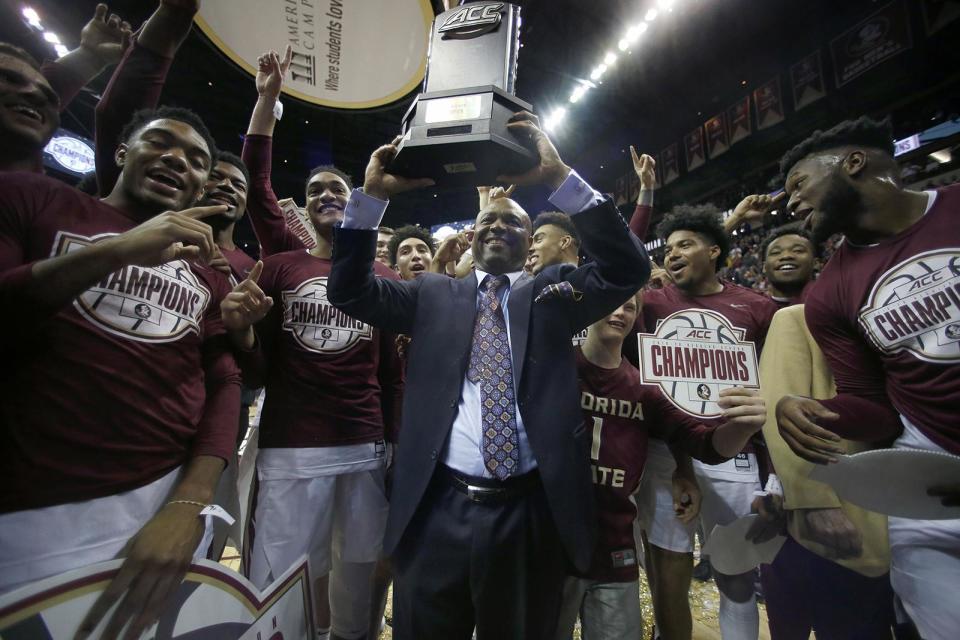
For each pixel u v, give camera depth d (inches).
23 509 29.9
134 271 36.5
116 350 34.2
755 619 54.7
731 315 62.6
